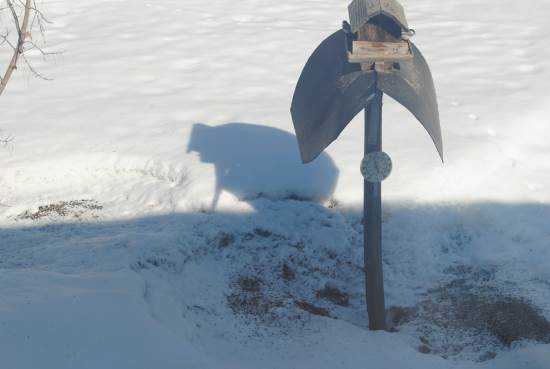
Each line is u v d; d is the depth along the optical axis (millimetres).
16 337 3900
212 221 5727
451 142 6734
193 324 4691
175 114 7359
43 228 5832
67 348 3914
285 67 8562
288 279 5422
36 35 9695
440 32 9664
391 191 6035
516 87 7902
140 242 5270
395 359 4398
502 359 4312
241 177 6160
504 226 5789
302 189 6094
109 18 10219
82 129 7086
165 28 9812
